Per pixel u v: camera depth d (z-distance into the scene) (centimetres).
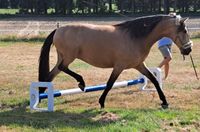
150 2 5094
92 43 867
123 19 4194
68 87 1177
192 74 1402
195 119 788
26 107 920
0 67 1605
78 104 951
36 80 1295
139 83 1094
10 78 1329
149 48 873
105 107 911
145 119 778
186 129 728
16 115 838
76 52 889
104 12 4919
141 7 5106
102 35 864
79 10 5144
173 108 893
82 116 823
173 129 727
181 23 848
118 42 855
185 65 1625
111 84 874
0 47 2327
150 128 722
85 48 877
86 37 873
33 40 2627
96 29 874
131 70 1481
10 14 5209
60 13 5134
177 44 861
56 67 939
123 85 1048
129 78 1330
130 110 866
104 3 5125
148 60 1814
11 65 1666
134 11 5091
